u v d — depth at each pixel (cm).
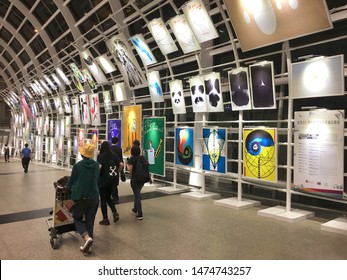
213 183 873
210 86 725
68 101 1549
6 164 1964
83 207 422
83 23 1385
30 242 468
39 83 1903
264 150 627
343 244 452
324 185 539
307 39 675
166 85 1048
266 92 605
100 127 1414
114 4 1102
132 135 991
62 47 1647
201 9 674
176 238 480
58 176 1278
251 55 787
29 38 1920
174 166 870
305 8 516
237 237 483
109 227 539
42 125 2023
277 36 571
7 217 613
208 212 638
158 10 1031
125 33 1118
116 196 739
